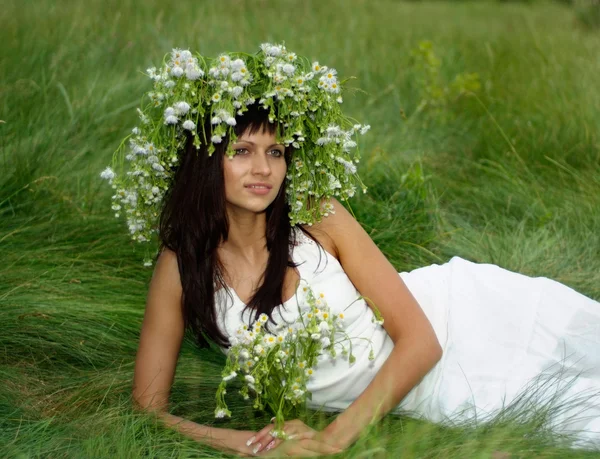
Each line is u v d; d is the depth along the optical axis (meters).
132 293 3.87
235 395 3.13
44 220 4.33
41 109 5.36
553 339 2.80
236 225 2.62
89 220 4.36
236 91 2.41
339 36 8.61
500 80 7.10
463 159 5.66
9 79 5.75
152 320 2.75
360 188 4.64
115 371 3.28
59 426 2.79
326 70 2.53
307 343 2.51
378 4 11.47
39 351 3.37
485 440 2.51
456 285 2.94
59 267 3.87
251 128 2.49
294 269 2.65
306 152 2.62
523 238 4.42
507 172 5.21
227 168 2.52
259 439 2.60
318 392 2.76
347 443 2.53
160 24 7.77
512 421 2.61
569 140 5.59
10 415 2.87
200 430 2.71
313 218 2.70
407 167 5.21
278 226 2.66
